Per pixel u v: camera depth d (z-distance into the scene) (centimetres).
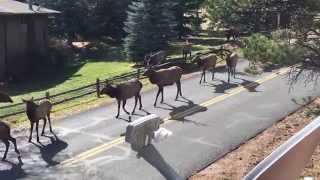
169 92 2170
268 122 1686
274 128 1614
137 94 1841
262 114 1786
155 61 2905
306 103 1916
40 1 3997
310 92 2098
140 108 1883
